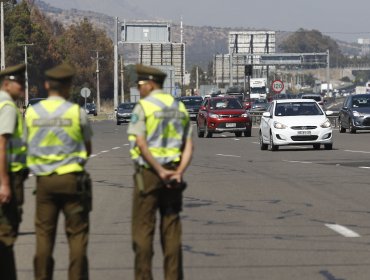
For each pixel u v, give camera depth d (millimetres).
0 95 24141
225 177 57500
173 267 23391
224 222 37562
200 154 81312
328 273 26797
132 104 191750
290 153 81250
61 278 26312
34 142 23266
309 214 39812
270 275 26609
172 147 23766
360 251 30438
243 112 120438
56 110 23344
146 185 23391
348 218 38469
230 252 30453
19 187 25141
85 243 23344
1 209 23703
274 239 33094
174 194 23531
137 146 23594
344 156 75875
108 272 27281
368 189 49656
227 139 113938
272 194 47719
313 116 86250
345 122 129125
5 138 23641
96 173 61156
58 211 23578
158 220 37188
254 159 73750
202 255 29938
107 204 43812
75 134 23328
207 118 120062
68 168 23172
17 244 32312
